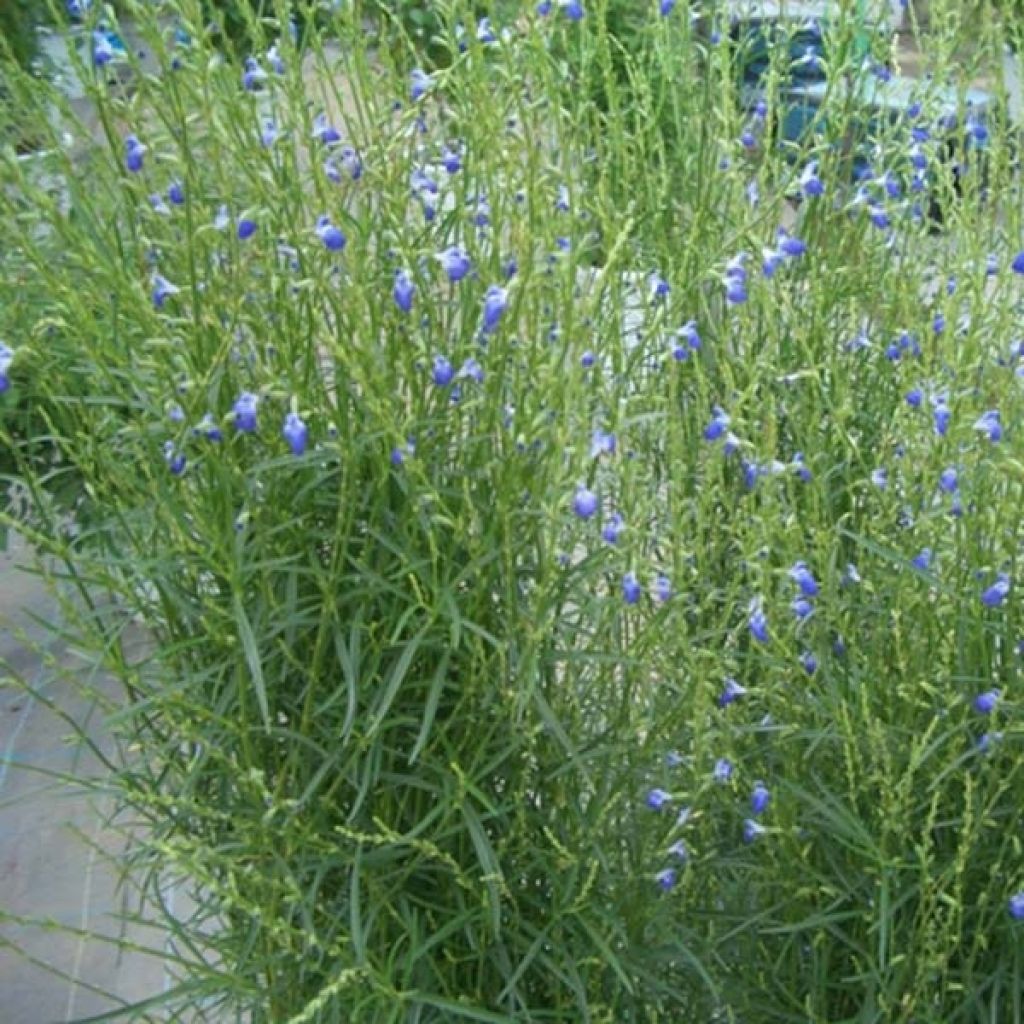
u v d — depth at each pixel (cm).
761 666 65
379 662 60
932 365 66
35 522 106
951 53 78
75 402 61
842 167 84
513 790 61
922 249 78
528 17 60
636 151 79
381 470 56
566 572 58
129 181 59
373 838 54
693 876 66
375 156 60
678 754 65
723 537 73
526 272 54
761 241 71
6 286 62
